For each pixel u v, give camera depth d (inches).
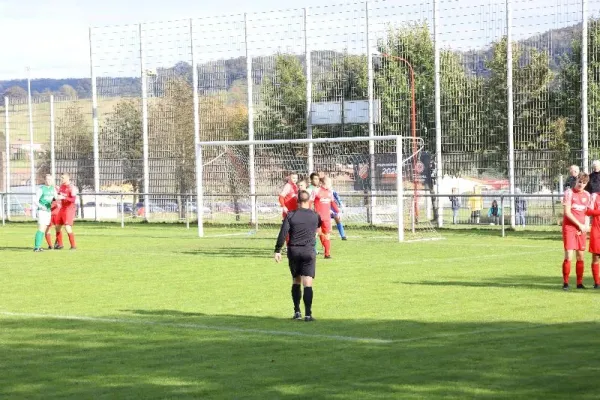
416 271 1225.4
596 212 1025.5
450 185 2054.6
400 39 2110.0
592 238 1028.5
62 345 737.0
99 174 2539.4
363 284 1090.7
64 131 2600.9
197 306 944.9
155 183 2432.3
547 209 1931.6
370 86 2137.1
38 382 604.1
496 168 2000.5
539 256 1424.7
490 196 1868.8
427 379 587.2
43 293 1066.1
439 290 1024.2
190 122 2374.5
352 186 2065.7
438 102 2064.5
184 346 724.0
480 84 2016.5
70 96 2581.2
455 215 2046.0
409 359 652.1
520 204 1959.9
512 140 1977.1
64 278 1214.3
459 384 571.8
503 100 1988.2
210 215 2305.6
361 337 746.2
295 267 844.6
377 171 2026.3
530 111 1958.7
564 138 1920.5
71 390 580.4
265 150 2245.3
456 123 2046.0
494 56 2000.5
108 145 2516.0
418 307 901.2
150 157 2438.5
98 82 2524.6
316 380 592.1
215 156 2306.8
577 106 1903.3
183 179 2379.4
